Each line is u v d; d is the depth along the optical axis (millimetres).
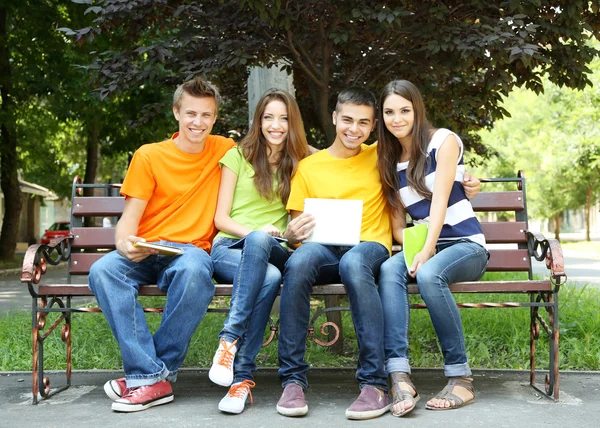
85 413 3176
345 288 3209
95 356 4527
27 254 3408
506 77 4766
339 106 3574
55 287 3428
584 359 4336
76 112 17156
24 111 17969
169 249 3262
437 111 6566
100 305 3279
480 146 9297
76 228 4160
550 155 29547
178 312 3227
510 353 4605
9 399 3531
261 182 3645
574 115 23266
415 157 3484
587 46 5066
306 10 4766
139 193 3566
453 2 4875
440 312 3186
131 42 5586
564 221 60156
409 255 3293
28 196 36594
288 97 3707
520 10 4633
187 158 3662
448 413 3098
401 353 3137
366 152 3711
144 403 3182
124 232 3529
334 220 3451
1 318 6121
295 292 3184
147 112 6969
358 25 5242
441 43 4613
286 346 3176
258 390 3639
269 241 3271
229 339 3131
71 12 15469
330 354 4633
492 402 3338
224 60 5027
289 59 5812
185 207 3633
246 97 7969
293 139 3697
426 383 3854
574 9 4684
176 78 5855
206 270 3279
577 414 3105
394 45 5320
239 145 3754
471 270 3365
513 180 4160
